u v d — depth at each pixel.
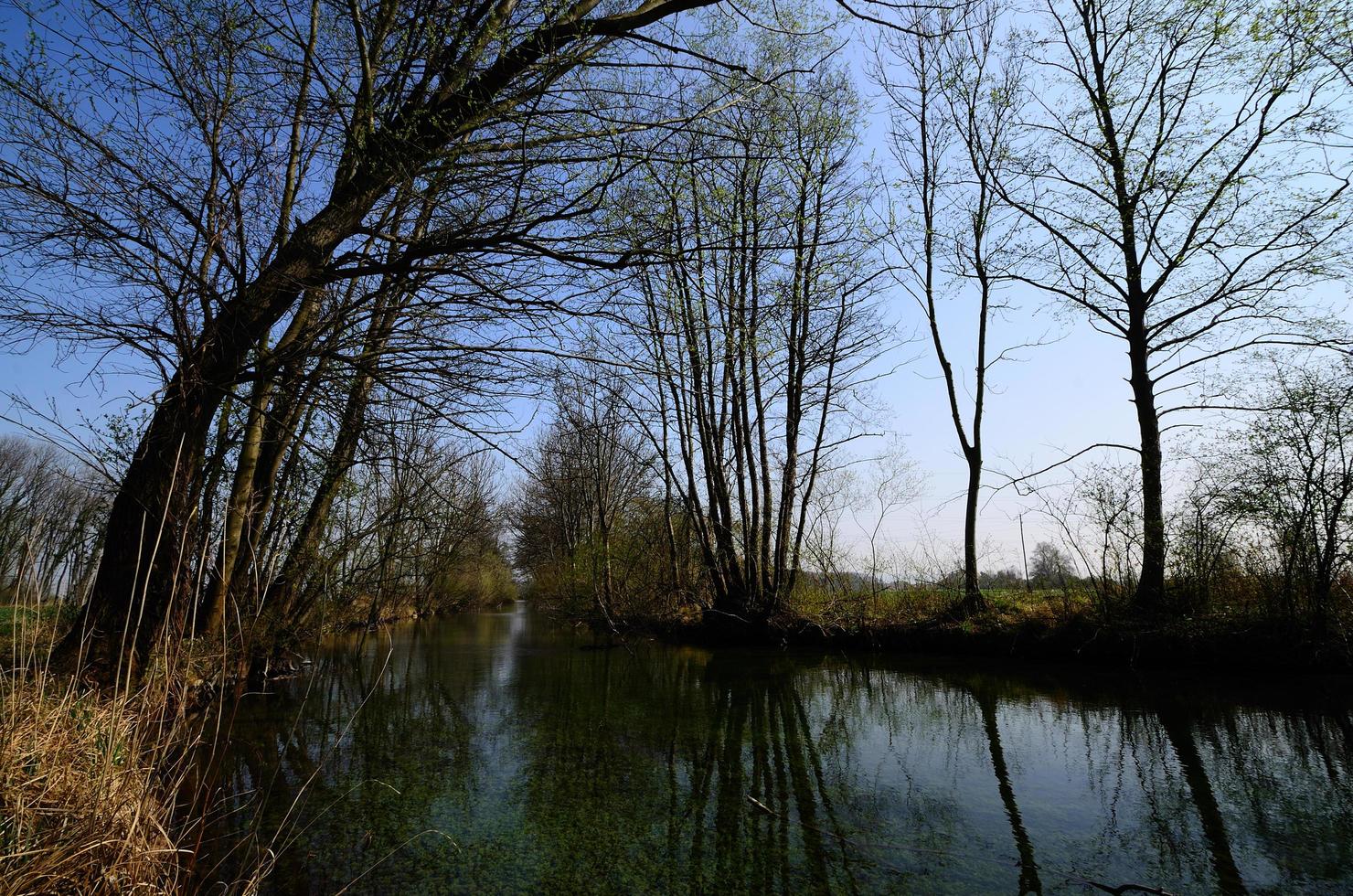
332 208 5.97
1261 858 4.24
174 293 5.26
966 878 4.06
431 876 4.09
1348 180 10.20
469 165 5.18
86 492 5.28
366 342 5.99
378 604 15.19
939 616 13.32
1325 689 8.52
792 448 15.46
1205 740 6.72
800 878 4.09
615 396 6.18
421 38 5.29
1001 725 7.58
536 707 8.75
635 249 5.18
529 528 33.41
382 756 6.50
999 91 13.12
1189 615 10.49
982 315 13.50
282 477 9.27
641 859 4.33
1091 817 4.93
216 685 7.86
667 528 18.08
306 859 4.29
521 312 5.64
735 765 6.25
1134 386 11.91
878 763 6.28
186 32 5.09
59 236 5.07
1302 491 9.42
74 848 3.10
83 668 5.01
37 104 4.79
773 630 14.93
